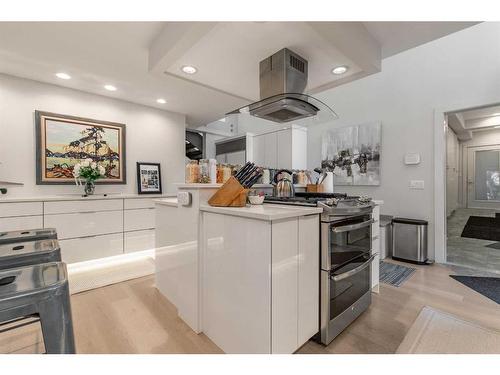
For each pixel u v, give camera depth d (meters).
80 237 2.96
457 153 7.37
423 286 2.45
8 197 2.82
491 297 2.21
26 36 2.06
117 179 3.61
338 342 1.58
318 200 1.70
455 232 4.89
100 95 3.48
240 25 1.61
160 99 3.64
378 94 3.77
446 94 3.16
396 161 3.58
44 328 0.81
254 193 1.96
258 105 2.08
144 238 3.48
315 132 4.56
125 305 2.06
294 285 1.38
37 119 2.98
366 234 2.01
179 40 1.75
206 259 1.64
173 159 4.24
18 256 1.25
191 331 1.70
